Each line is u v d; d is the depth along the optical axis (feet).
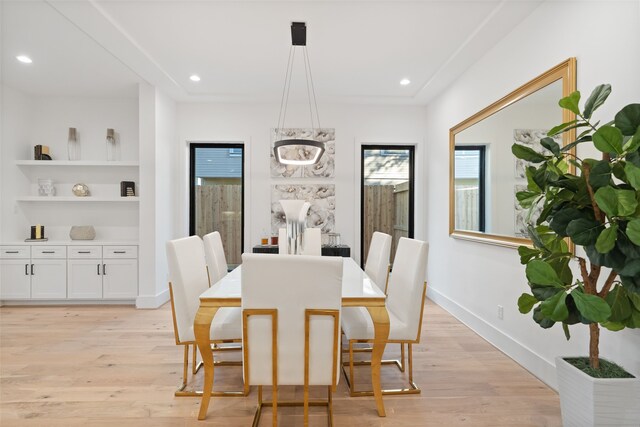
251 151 15.03
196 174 15.53
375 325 6.10
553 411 6.34
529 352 7.90
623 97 5.70
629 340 5.56
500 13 8.13
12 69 11.84
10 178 13.48
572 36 6.79
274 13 8.40
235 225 15.62
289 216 8.27
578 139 5.27
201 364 8.20
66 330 10.67
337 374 5.31
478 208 10.42
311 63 11.22
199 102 14.90
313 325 5.18
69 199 13.61
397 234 15.87
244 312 5.16
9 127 13.44
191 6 8.10
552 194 4.95
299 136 15.06
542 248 5.34
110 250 13.29
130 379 7.54
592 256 4.40
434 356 8.75
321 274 5.08
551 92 7.32
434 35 9.38
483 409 6.40
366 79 12.53
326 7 8.16
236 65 11.38
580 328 6.50
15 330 10.66
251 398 6.82
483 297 10.07
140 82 12.93
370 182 15.80
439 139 13.80
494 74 9.71
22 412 6.24
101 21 8.61
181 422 6.00
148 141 13.05
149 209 13.11
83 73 12.16
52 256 13.23
